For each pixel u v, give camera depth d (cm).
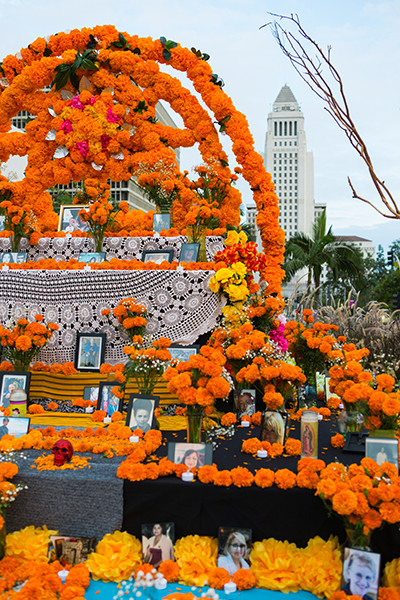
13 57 643
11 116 667
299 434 364
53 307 472
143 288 460
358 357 354
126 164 643
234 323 450
